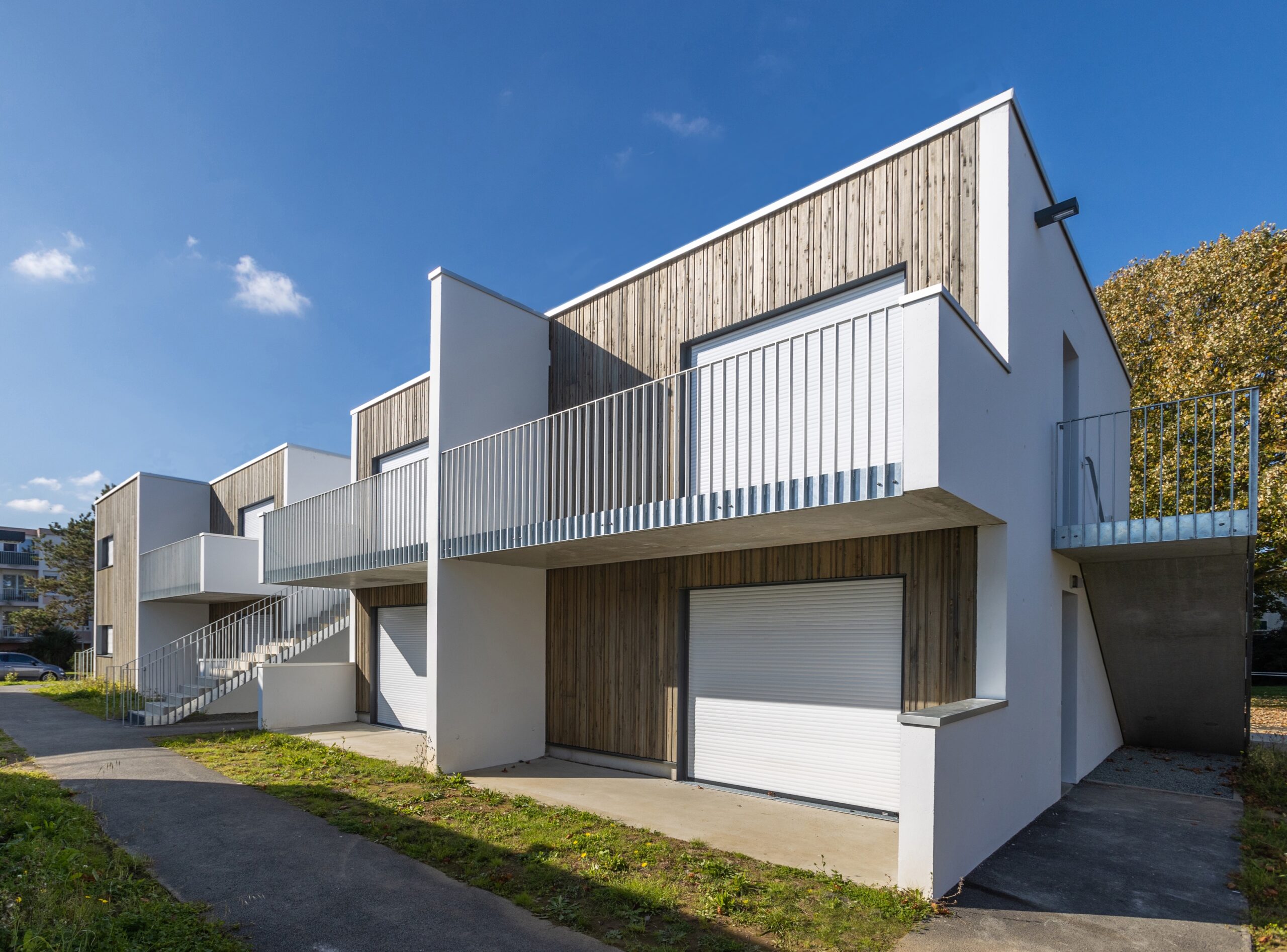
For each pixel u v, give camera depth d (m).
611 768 8.22
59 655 32.72
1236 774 7.85
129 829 5.48
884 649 6.35
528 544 7.12
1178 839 5.39
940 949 3.48
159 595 16.22
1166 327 15.73
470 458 8.02
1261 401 13.49
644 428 6.25
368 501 9.76
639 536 6.45
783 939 3.59
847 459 6.36
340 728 11.45
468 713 8.07
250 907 3.97
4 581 45.31
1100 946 3.54
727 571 7.43
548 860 4.76
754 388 7.22
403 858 4.85
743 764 7.19
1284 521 12.64
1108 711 9.12
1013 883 4.41
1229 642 7.61
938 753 4.16
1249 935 3.70
